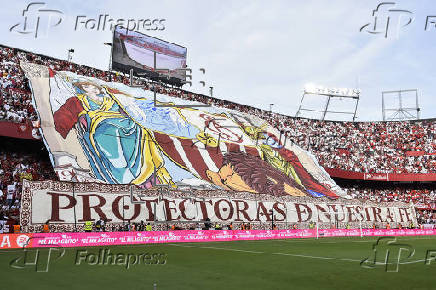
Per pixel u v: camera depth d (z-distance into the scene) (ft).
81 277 53.31
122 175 138.10
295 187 186.70
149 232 111.04
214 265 67.26
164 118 180.04
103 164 137.18
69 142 135.74
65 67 188.44
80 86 165.27
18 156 142.31
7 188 125.49
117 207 123.34
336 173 223.92
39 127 133.28
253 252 89.92
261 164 190.90
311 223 169.58
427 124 270.87
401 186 248.73
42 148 142.20
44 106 142.10
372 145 265.95
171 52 215.51
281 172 193.67
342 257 81.25
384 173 231.09
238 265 67.51
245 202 155.22
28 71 152.66
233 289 46.44
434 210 229.86
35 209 107.76
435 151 253.03
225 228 144.46
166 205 134.51
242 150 192.85
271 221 158.51
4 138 139.74
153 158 153.99
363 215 191.31
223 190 152.35
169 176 150.41
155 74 207.41
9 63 164.86
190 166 162.20
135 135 158.40
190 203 140.46
